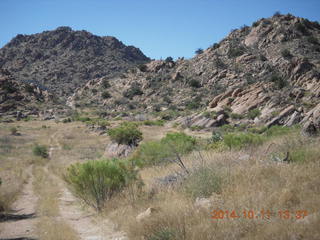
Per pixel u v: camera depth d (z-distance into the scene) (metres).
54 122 95.12
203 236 5.02
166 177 11.04
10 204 13.27
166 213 6.61
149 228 6.29
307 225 4.28
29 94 132.88
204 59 146.00
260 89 73.50
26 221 10.08
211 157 11.43
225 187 7.30
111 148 31.83
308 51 121.19
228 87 114.75
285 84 89.94
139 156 16.47
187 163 12.09
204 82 128.12
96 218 9.52
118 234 7.16
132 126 32.75
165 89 136.25
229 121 61.34
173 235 5.45
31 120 101.75
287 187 6.00
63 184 20.50
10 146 48.12
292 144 10.88
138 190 10.28
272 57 123.00
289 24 142.38
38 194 17.14
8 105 115.06
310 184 5.90
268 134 22.02
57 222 9.17
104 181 10.77
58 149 47.09
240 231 4.82
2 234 8.20
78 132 67.25
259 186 6.59
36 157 37.44
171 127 65.69
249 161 9.21
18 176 24.25
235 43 146.25
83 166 11.03
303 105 56.69
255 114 59.88
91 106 139.00
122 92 148.75
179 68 152.25
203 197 7.51
